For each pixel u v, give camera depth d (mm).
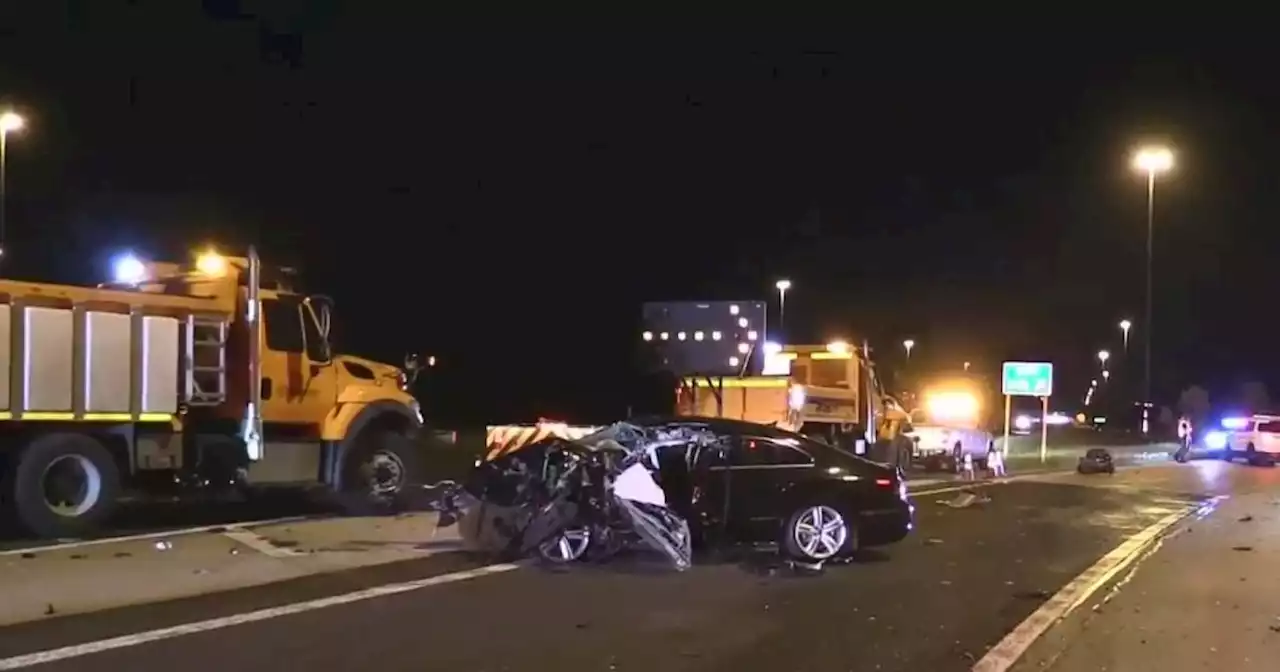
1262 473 35375
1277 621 10523
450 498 13484
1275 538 16578
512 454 13586
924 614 10633
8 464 13758
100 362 14273
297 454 16359
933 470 32094
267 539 13945
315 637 9359
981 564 13680
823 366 26891
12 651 8797
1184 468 38375
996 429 56156
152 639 9227
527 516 13047
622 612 10500
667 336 26078
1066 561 14047
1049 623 10328
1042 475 32281
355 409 16781
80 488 14148
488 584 11781
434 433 29812
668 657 8859
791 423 24406
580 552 13078
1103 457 33562
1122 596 11711
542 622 10031
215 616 10109
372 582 11805
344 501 16812
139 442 14844
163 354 14812
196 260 15977
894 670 8617
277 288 16469
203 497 17641
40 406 13789
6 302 13570
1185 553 14922
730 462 13281
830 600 11234
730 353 25672
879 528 13516
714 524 13070
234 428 15695
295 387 16281
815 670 8578
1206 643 9617
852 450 26109
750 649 9180
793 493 13242
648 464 13211
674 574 12500
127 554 12695
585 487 13047
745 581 12188
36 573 11547
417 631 9609
